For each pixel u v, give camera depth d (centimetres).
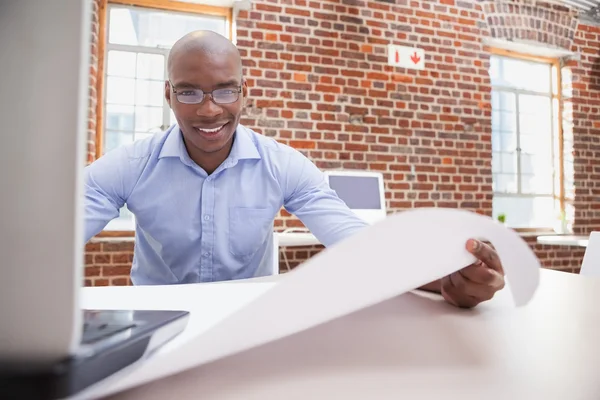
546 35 385
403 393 29
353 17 329
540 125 417
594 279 79
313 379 31
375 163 331
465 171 356
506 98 416
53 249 19
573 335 42
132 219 300
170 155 114
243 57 302
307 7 318
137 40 310
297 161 125
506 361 35
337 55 324
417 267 35
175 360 26
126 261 271
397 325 45
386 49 337
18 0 19
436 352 37
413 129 342
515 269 39
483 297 52
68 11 19
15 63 19
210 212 117
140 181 116
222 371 32
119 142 305
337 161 321
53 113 19
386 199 332
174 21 318
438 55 352
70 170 19
